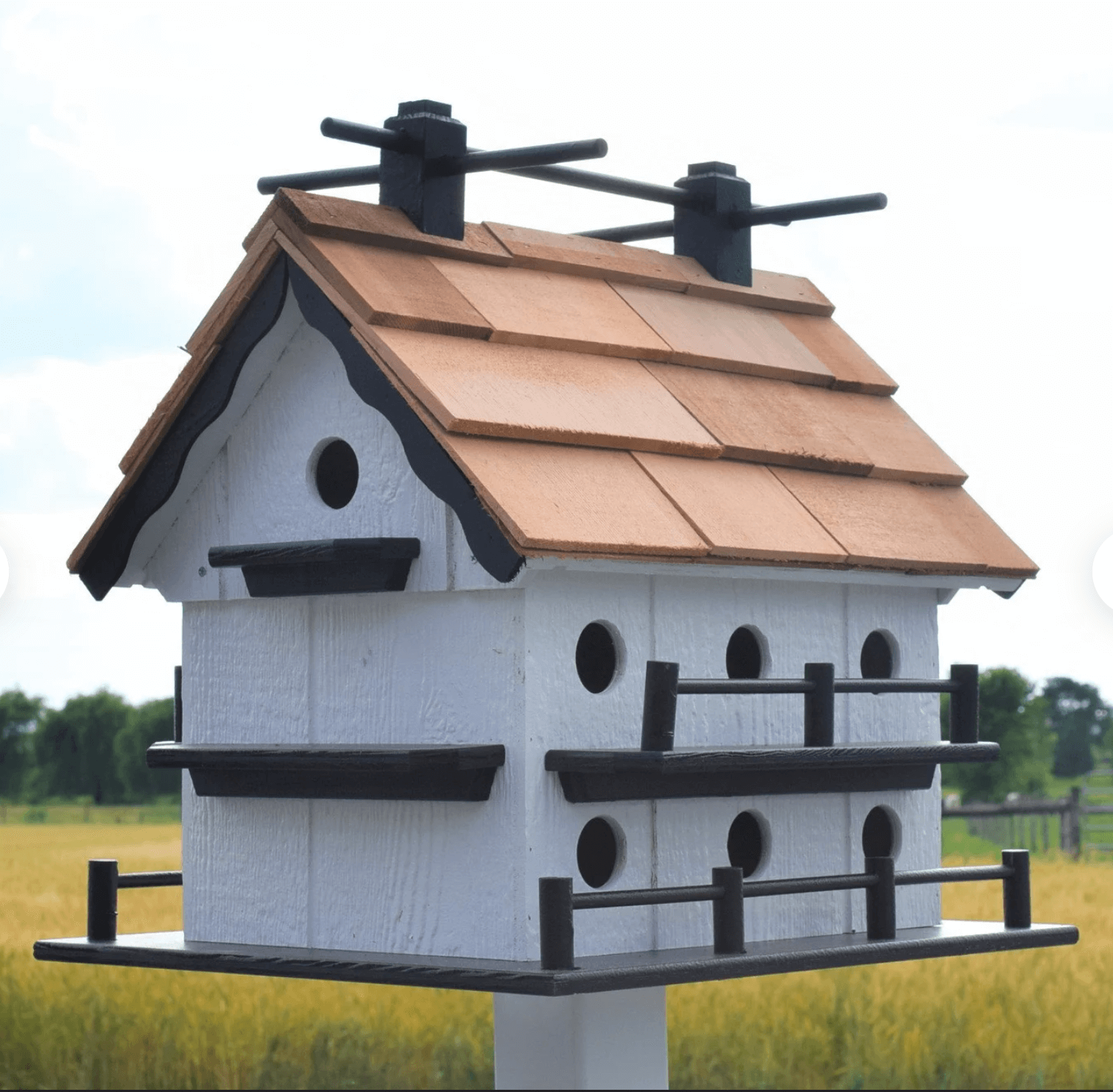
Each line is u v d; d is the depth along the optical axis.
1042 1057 13.14
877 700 7.12
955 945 6.68
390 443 6.30
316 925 6.53
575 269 7.02
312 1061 13.55
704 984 14.91
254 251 6.43
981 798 25.41
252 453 6.75
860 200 7.34
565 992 5.38
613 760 5.75
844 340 7.93
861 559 6.66
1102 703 25.58
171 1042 13.76
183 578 6.98
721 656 6.53
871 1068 13.16
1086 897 17.72
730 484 6.56
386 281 6.27
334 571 6.35
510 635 5.98
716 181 7.69
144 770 22.59
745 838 6.76
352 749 6.04
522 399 6.12
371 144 6.59
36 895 16.59
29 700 22.56
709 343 7.18
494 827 6.00
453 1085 13.32
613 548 5.77
